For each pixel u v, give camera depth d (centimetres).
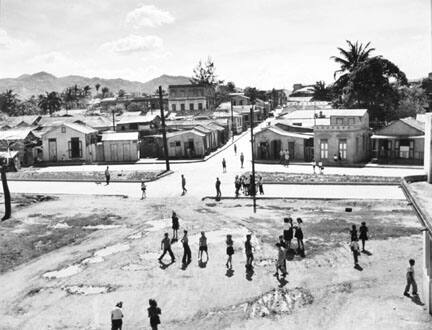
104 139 6956
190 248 2906
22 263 2836
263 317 2000
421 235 2925
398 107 8344
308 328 1883
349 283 2267
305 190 4391
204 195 4388
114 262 2734
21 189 5184
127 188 4925
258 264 2584
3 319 2106
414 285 2083
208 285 2341
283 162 6069
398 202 3791
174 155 6888
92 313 2114
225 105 11806
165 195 4491
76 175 5844
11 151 6706
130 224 3553
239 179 4306
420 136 5581
